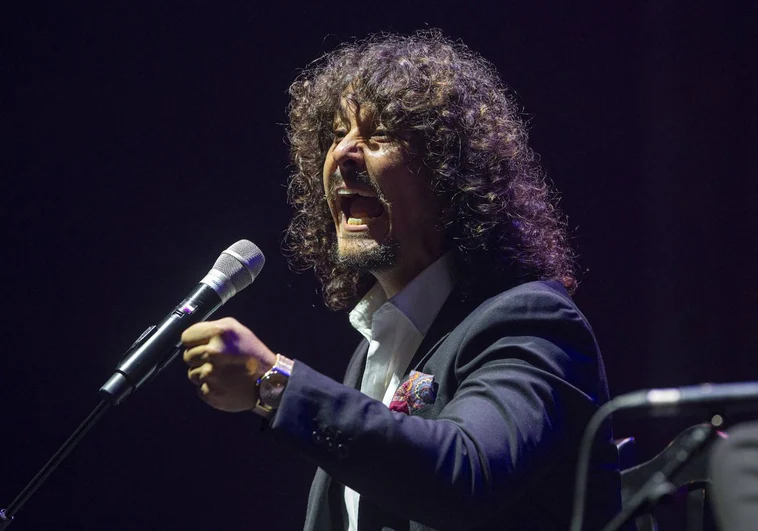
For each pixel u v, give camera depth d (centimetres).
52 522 1579
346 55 867
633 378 1586
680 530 1397
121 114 1623
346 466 554
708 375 1566
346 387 577
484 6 1605
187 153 1630
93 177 1620
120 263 1619
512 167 812
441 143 760
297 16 1625
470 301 740
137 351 640
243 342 571
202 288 680
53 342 1605
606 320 1592
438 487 554
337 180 775
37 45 1611
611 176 1600
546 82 1605
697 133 1582
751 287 1562
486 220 758
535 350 647
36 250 1611
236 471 1611
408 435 557
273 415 570
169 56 1633
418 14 1606
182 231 1625
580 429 655
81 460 1593
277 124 1630
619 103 1598
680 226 1584
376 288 839
